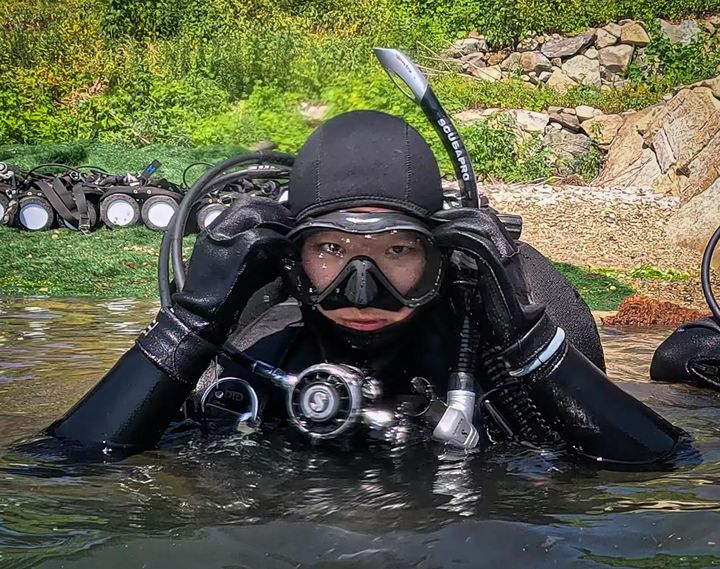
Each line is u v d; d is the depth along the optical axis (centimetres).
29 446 247
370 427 257
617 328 608
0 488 216
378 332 248
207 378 283
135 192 1066
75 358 428
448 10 2127
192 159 1488
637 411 251
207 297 247
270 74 1752
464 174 293
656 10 2109
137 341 254
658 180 1466
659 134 1498
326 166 242
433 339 268
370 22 2088
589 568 173
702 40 2050
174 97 1705
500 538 184
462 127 1670
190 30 2009
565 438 248
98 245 986
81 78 1838
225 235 248
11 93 1680
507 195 1428
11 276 827
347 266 236
